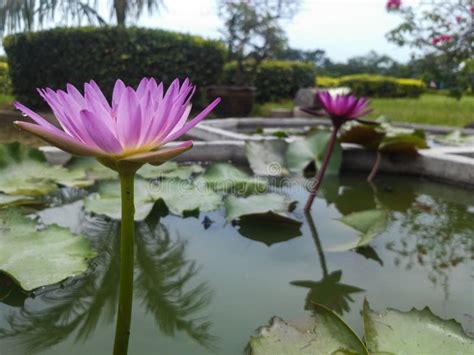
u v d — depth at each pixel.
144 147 0.20
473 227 0.54
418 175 0.82
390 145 0.79
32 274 0.34
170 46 2.07
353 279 0.39
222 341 0.29
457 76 1.71
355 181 0.82
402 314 0.30
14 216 0.43
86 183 0.65
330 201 0.67
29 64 2.07
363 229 0.49
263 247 0.47
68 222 0.52
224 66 2.32
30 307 0.33
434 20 1.74
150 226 0.53
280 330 0.29
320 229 0.53
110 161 0.20
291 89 2.71
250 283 0.38
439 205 0.65
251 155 0.82
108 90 2.03
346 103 0.57
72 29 1.98
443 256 0.45
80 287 0.36
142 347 0.28
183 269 0.41
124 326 0.22
